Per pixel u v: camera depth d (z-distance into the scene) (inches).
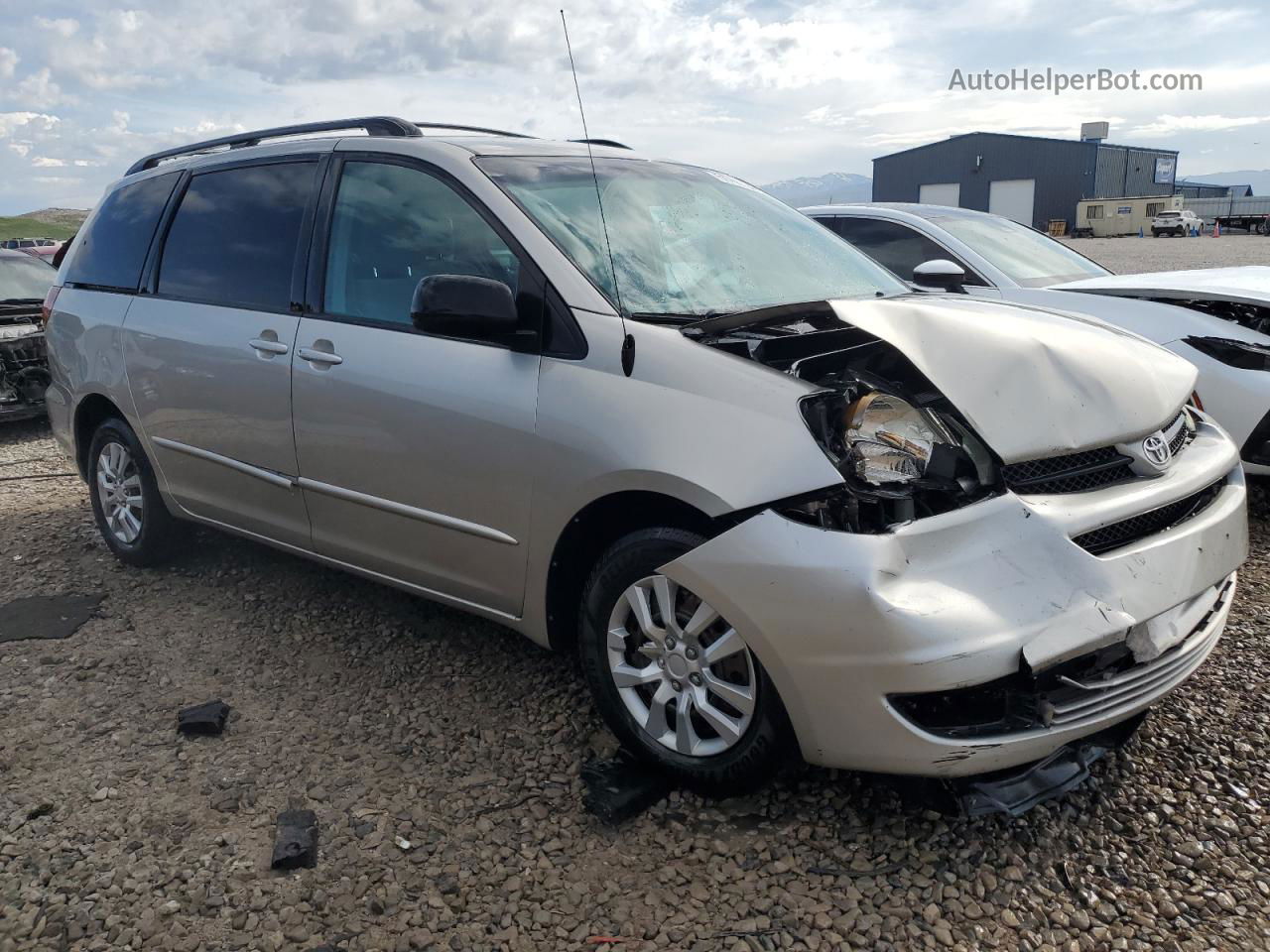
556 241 114.4
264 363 137.4
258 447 141.2
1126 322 189.5
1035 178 2273.6
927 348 99.8
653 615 104.2
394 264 127.5
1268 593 152.6
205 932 87.0
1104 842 96.0
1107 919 86.4
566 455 104.8
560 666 135.4
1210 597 106.0
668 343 102.3
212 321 147.2
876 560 86.7
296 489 137.5
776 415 93.9
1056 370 100.6
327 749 116.3
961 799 95.5
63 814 103.8
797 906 88.8
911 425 95.8
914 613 85.1
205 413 148.6
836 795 104.0
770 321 106.0
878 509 90.6
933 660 84.4
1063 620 87.7
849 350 109.7
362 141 136.6
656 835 99.0
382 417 122.5
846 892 90.3
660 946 84.7
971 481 94.2
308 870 95.0
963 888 90.4
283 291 139.5
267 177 148.2
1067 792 101.5
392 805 104.7
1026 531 91.0
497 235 117.2
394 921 88.1
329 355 129.0
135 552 172.9
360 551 133.5
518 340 111.4
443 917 88.4
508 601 117.2
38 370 304.7
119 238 172.6
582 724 120.1
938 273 165.6
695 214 135.3
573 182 127.8
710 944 84.7
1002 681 87.8
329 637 146.6
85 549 187.9
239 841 99.2
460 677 133.1
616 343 104.7
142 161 181.0
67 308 178.5
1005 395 96.7
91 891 92.1
